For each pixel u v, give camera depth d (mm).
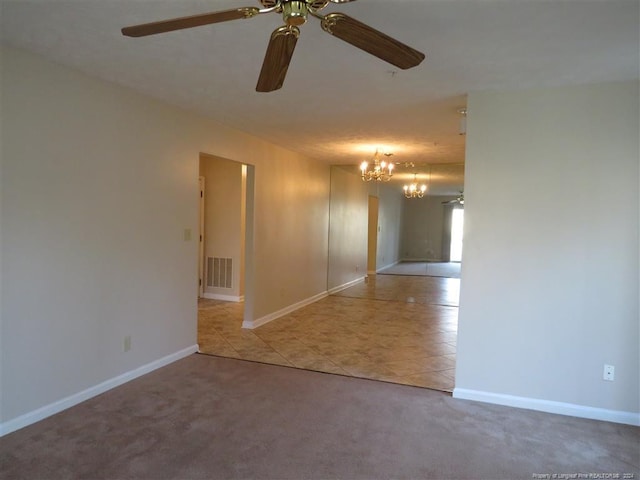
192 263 4039
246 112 3771
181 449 2406
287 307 5926
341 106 3473
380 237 8078
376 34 1533
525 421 2834
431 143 4848
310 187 6410
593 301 2873
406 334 4957
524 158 2977
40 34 2277
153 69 2781
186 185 3893
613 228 2814
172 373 3574
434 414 2916
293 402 3064
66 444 2428
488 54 2379
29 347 2613
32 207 2596
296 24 1495
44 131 2646
